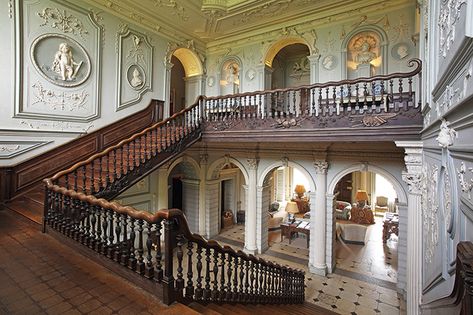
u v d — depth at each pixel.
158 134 7.16
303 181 18.08
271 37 10.05
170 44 10.16
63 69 7.15
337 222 13.06
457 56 1.56
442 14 2.40
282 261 9.59
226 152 11.23
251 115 7.16
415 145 4.84
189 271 3.03
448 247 2.02
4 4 6.17
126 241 3.29
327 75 8.84
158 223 2.90
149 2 8.54
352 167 8.54
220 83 11.38
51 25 6.91
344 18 8.61
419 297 4.29
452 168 1.89
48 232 4.63
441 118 2.28
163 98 10.00
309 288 7.68
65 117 7.21
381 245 11.10
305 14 9.12
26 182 6.38
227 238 11.98
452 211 1.83
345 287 7.77
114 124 8.33
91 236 3.82
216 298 3.32
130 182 5.81
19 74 6.39
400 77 5.15
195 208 12.28
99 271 3.42
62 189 4.23
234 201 14.55
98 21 7.95
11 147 6.32
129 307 2.68
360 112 5.63
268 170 10.16
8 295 2.84
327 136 6.01
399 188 7.78
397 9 7.78
